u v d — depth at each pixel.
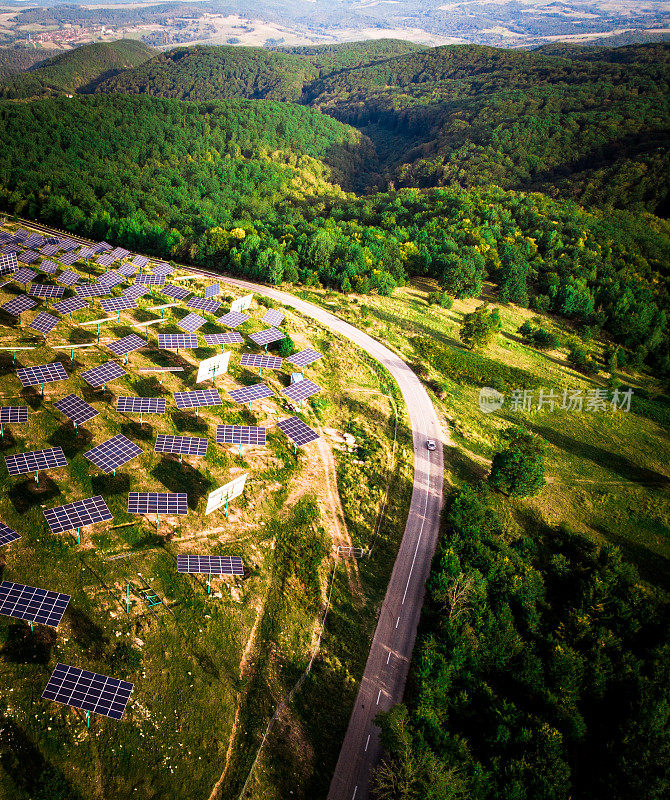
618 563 76.00
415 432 94.25
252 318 108.38
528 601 69.25
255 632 57.94
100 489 65.31
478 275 152.00
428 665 57.56
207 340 95.88
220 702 51.47
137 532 62.03
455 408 104.00
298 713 53.59
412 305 140.88
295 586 63.53
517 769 52.12
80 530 60.38
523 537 78.88
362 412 94.31
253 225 169.00
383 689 57.66
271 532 68.31
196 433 76.88
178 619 55.69
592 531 86.62
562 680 62.09
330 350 108.06
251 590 61.19
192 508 67.12
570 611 69.19
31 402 73.94
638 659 65.81
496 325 126.25
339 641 60.72
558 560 76.19
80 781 43.69
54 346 85.94
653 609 72.19
